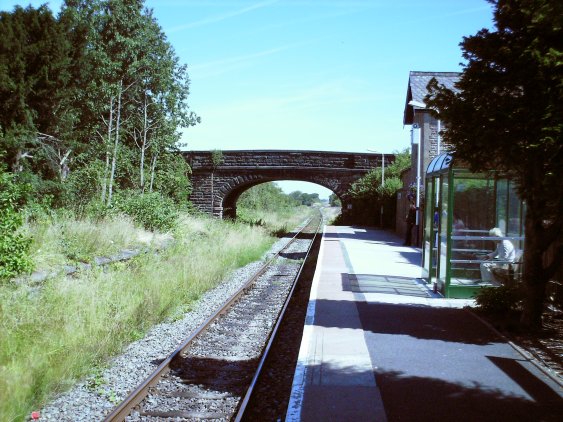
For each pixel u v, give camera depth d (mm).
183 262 14625
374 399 5438
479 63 7777
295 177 42594
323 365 6465
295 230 45406
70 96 25453
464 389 5734
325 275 13891
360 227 40688
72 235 13180
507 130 7574
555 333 8039
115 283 10961
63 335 7816
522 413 5137
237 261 18531
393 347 7238
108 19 31375
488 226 11234
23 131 21078
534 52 6957
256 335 9273
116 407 5613
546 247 8102
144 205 20203
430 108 8406
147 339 8672
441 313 9367
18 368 6316
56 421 5543
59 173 23234
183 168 37469
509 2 7457
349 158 42594
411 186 25719
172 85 33750
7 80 21219
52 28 23594
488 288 9617
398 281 13203
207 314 10703
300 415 5039
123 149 32562
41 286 9664
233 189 42438
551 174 6895
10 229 9859
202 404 6086
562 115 6773
